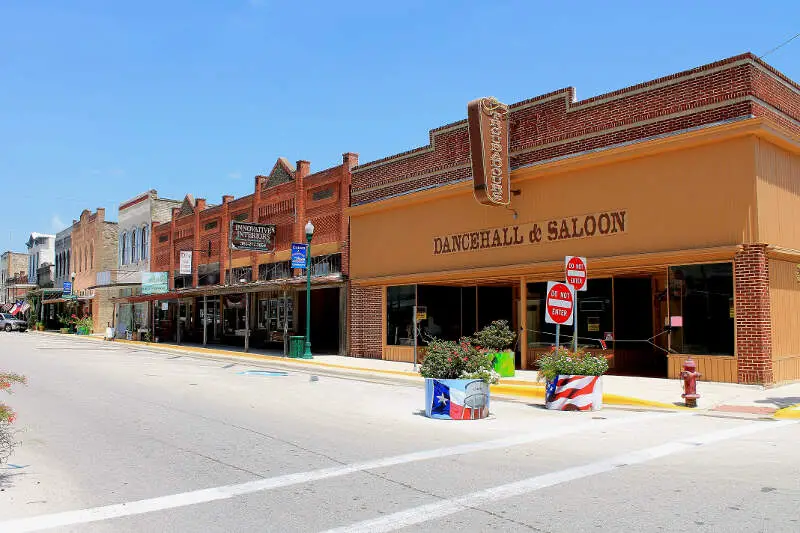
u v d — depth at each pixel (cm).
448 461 827
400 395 1530
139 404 1337
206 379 1866
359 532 559
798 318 1622
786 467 768
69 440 967
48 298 6731
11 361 2456
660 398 1350
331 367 2219
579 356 1320
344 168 2775
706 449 882
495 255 2061
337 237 2819
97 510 626
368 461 830
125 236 5266
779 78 1644
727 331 1522
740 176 1518
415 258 2361
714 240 1552
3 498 666
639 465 792
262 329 3469
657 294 1938
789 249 1572
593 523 575
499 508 623
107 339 4384
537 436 996
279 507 635
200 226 4072
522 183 1986
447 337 2325
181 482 732
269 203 3359
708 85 1600
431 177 2330
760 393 1387
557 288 1360
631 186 1722
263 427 1082
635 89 1742
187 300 4294
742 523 568
